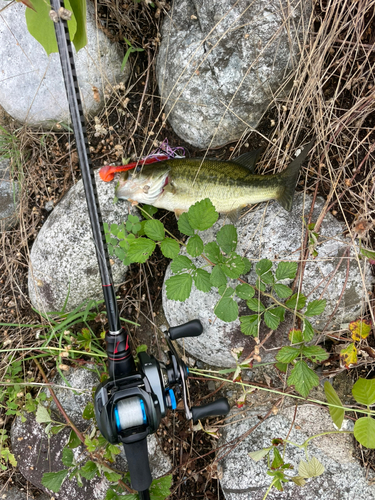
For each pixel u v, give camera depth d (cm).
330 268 58
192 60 59
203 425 68
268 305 59
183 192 57
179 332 53
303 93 59
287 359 52
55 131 70
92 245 64
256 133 63
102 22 64
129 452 47
